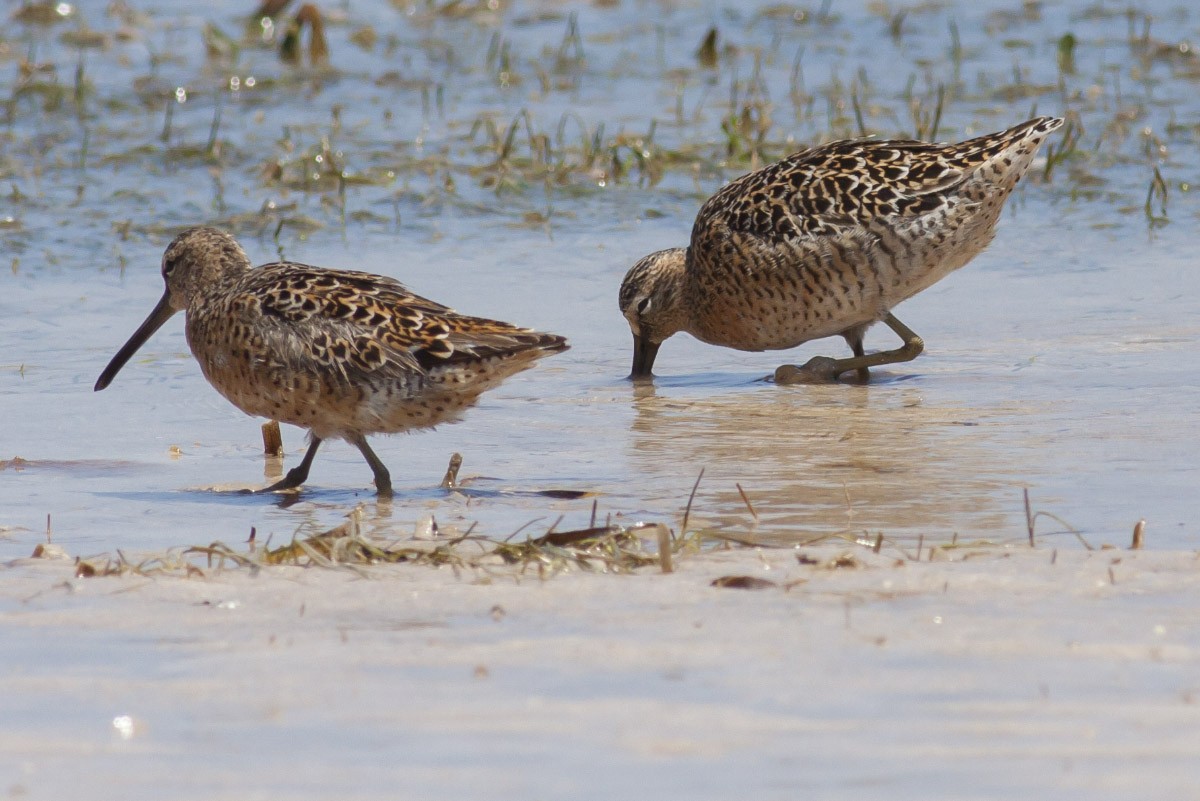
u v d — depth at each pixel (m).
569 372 15.52
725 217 15.66
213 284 13.05
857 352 15.84
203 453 12.63
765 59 27.70
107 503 11.09
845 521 10.17
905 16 30.48
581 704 6.44
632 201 20.98
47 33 29.05
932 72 26.72
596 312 17.11
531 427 13.41
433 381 11.36
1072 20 30.00
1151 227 19.55
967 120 23.94
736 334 15.96
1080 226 19.70
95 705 6.54
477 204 20.72
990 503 10.53
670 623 7.50
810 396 14.45
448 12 31.12
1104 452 11.80
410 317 11.46
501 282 17.89
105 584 8.38
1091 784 5.57
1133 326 15.91
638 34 29.75
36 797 5.62
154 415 13.71
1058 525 9.88
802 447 12.44
